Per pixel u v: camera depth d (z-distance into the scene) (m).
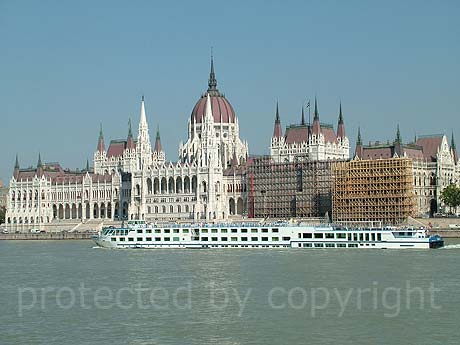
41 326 109.62
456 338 100.94
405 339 100.75
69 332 105.81
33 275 167.62
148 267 181.88
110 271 174.25
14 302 128.75
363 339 100.81
